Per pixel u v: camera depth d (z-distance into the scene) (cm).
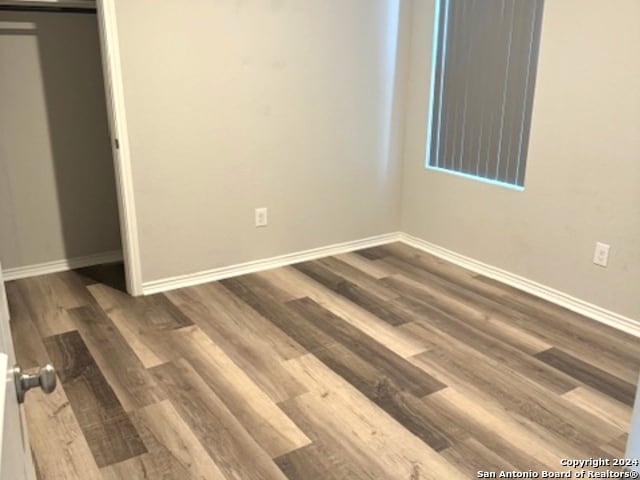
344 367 260
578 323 304
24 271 358
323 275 367
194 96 323
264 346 278
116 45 293
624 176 284
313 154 375
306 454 205
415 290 344
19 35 325
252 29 329
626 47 272
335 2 353
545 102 312
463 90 362
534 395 240
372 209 414
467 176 370
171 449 206
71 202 363
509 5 323
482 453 206
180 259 344
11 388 71
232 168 347
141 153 315
